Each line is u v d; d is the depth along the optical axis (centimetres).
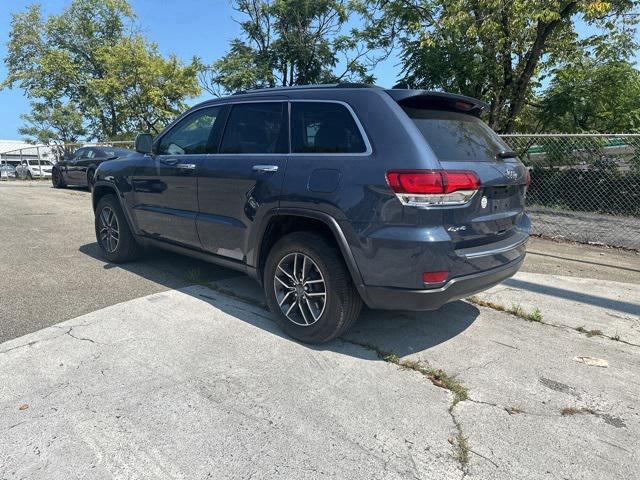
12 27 3158
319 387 292
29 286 468
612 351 359
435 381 304
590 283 535
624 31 1425
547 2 1155
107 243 565
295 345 350
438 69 1402
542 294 491
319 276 342
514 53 1407
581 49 1516
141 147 484
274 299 366
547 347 362
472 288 320
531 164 962
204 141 436
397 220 294
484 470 223
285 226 371
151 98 2803
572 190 942
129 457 224
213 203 412
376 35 1761
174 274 520
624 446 244
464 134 345
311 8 1927
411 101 330
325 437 243
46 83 3148
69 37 3241
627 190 901
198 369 310
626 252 712
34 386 284
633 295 494
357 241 309
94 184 568
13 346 336
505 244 346
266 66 1975
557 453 237
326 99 349
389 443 240
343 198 313
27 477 210
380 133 312
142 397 275
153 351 333
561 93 1505
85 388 283
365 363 325
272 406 270
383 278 304
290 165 349
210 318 396
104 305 420
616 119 1462
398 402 278
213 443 236
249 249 384
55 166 1700
